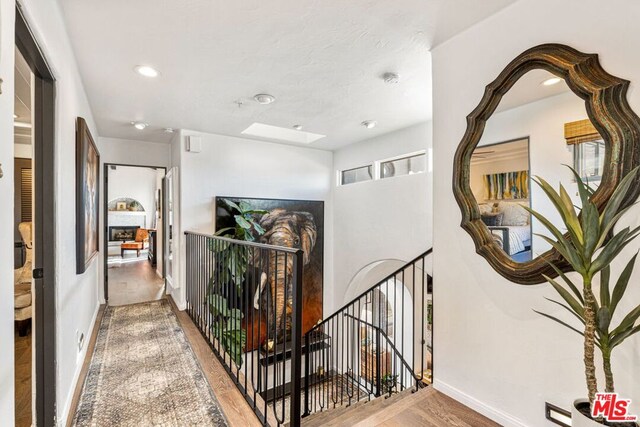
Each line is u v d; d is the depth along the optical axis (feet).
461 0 5.79
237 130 14.39
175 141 14.90
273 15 6.24
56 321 5.82
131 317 12.71
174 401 7.04
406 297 16.62
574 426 4.36
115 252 34.32
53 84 5.79
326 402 14.70
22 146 14.19
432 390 7.25
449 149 7.04
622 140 4.46
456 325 6.84
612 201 4.00
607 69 4.70
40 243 5.73
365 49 7.52
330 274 18.39
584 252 4.05
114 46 7.24
